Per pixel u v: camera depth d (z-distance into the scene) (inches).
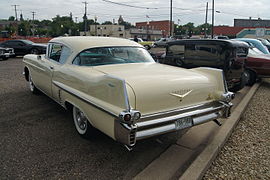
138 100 109.7
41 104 215.8
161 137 153.1
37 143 142.1
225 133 154.9
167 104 118.6
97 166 120.4
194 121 127.4
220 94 138.9
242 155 135.7
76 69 146.9
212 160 126.3
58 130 160.7
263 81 376.8
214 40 239.9
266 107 230.4
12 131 157.9
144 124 108.8
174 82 122.8
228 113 144.2
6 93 252.8
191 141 147.6
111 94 111.0
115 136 109.0
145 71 136.9
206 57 246.1
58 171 115.3
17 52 682.2
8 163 120.7
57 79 166.2
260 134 165.0
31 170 115.4
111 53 164.2
